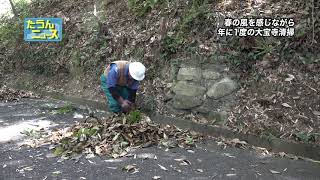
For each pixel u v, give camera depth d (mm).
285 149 4906
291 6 6184
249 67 5973
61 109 7430
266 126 5242
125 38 8062
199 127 5809
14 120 6711
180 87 6363
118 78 5867
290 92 5453
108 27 8719
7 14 13031
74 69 9008
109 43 8430
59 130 5746
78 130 5402
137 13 8312
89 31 9219
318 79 5398
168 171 4250
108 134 5191
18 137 5637
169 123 6234
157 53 7129
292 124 5117
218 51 6301
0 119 6797
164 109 6477
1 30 11891
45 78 9727
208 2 7008
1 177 4129
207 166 4398
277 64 5785
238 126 5484
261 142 5137
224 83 5949
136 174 4172
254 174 4168
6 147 5176
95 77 8352
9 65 10875
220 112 5812
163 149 4996
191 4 7227
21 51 10656
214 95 5961
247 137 5281
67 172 4262
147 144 5082
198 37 6691
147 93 6820
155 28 7648
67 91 8789
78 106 7820
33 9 11789
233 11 6598
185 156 4730
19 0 13680
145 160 4590
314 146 4711
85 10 10016
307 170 4297
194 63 6453
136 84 6000
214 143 5301
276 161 4594
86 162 4562
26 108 7762
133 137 5199
